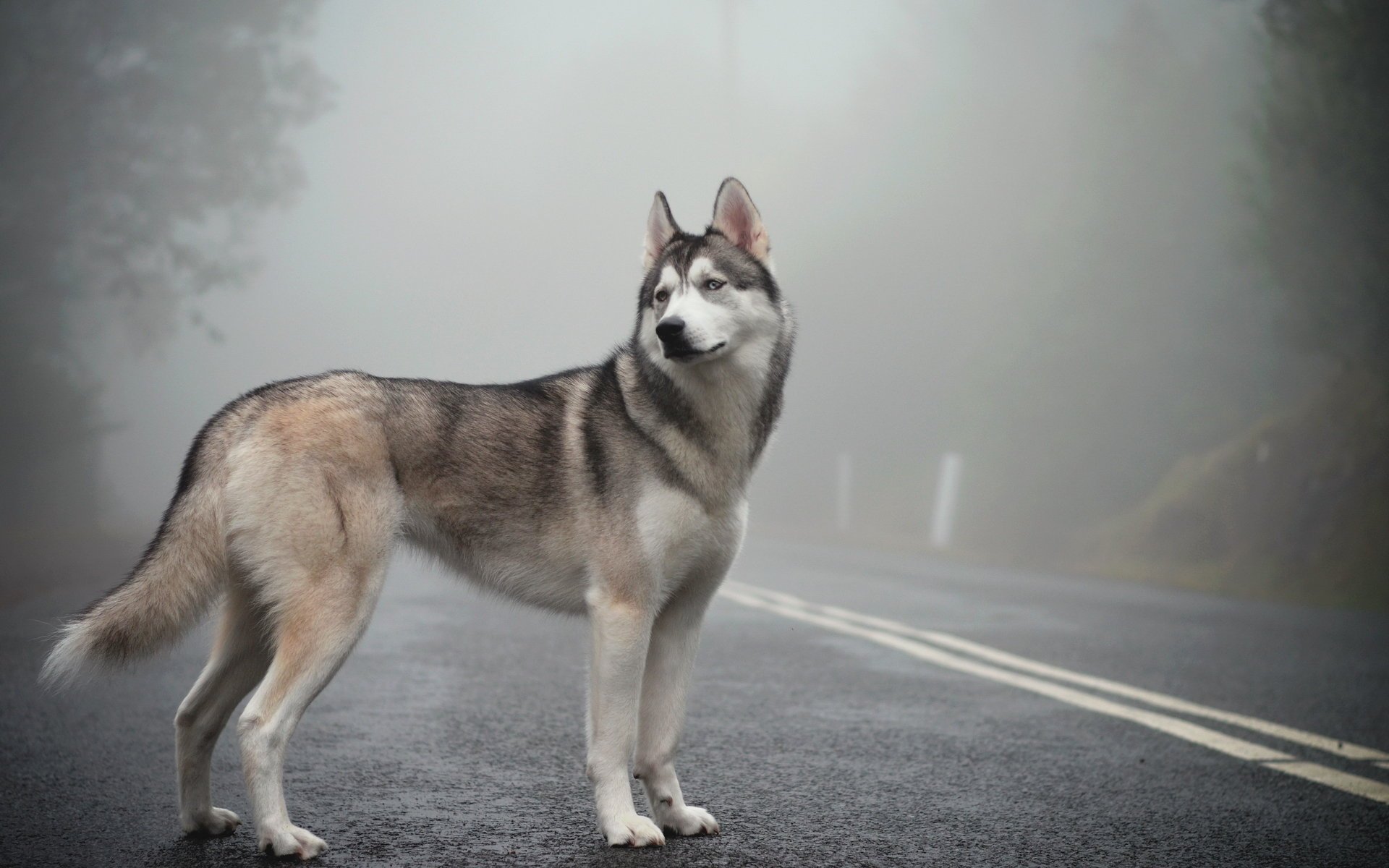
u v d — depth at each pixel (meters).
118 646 3.50
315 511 3.60
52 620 8.63
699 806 4.04
